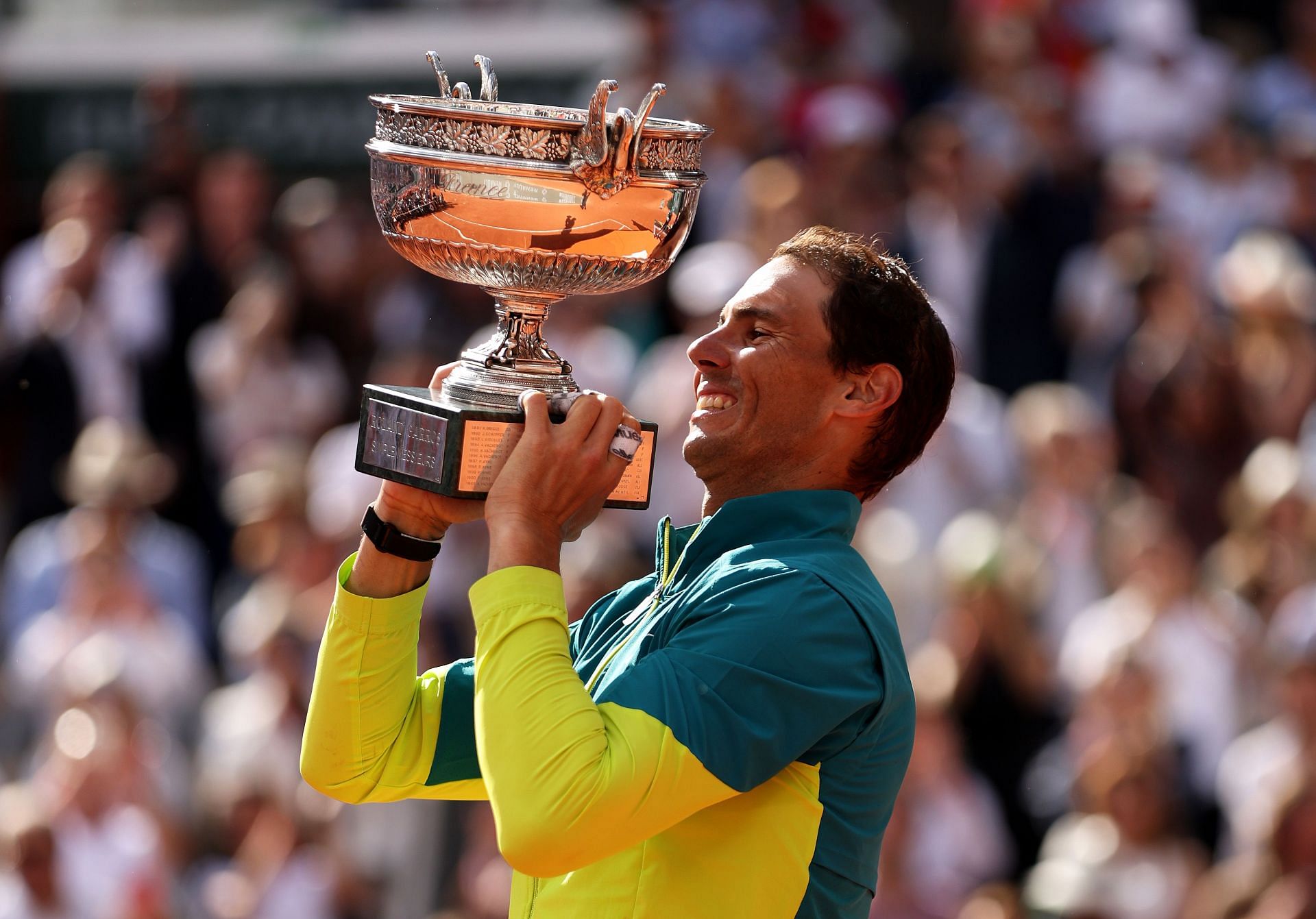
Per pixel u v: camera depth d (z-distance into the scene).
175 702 23.22
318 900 19.77
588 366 25.45
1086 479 23.48
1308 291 29.34
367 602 7.96
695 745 6.91
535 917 7.62
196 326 28.53
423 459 7.59
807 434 7.88
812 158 30.34
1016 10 33.38
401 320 29.45
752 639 7.13
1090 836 19.73
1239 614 22.94
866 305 7.77
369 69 32.44
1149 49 34.06
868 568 7.86
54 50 32.50
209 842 21.16
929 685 21.47
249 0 33.28
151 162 30.33
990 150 30.41
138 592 23.38
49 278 28.39
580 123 7.40
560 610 7.15
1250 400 27.08
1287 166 32.38
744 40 33.84
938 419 8.08
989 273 28.77
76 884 19.69
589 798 6.72
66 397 27.59
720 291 24.64
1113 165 30.47
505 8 33.31
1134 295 28.16
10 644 24.58
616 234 7.57
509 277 7.72
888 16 36.28
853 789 7.54
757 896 7.28
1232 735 21.78
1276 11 37.59
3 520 28.59
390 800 8.39
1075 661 22.12
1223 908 19.02
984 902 19.42
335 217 29.36
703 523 7.93
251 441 27.59
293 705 21.14
